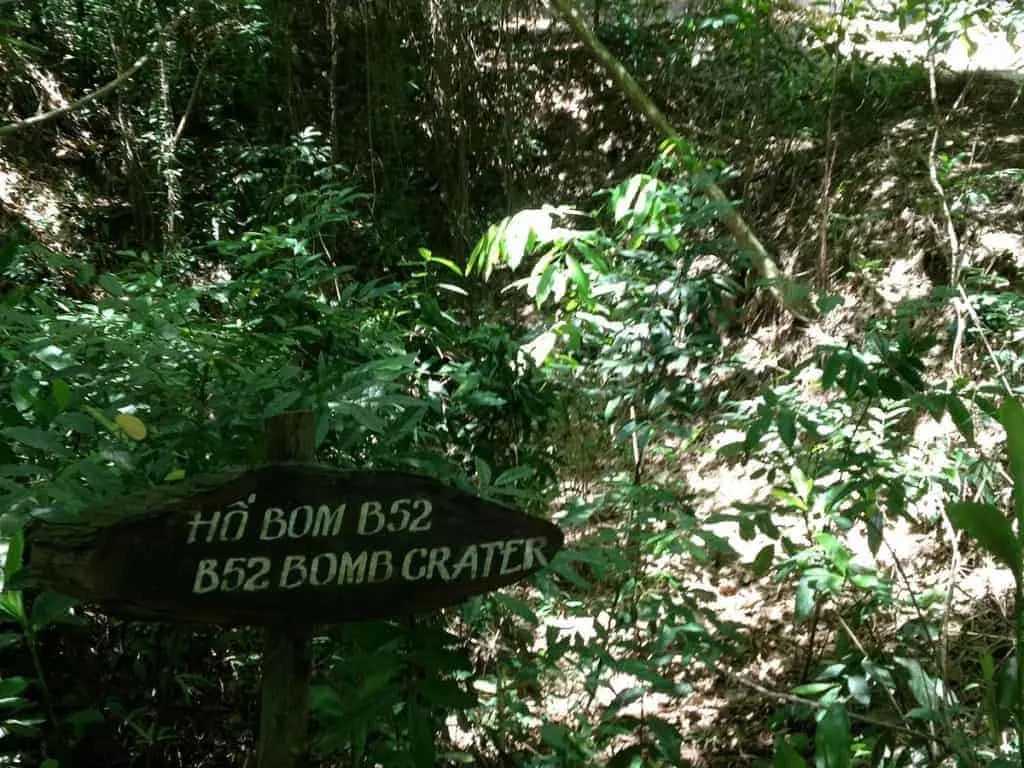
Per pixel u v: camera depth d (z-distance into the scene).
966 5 5.15
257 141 7.21
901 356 2.44
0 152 6.39
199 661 2.68
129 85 7.03
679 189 2.93
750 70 6.51
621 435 2.84
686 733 3.22
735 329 5.48
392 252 6.63
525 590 3.55
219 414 2.10
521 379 2.67
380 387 2.06
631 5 8.06
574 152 7.72
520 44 7.55
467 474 2.40
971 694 2.79
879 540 2.49
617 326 2.84
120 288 2.54
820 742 1.63
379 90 7.30
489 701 2.63
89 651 2.46
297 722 1.69
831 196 6.11
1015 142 5.98
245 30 7.10
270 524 1.64
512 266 2.79
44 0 7.07
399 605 1.67
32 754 2.34
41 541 1.58
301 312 2.77
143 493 1.63
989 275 5.00
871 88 6.46
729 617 3.74
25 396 2.10
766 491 4.38
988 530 1.56
